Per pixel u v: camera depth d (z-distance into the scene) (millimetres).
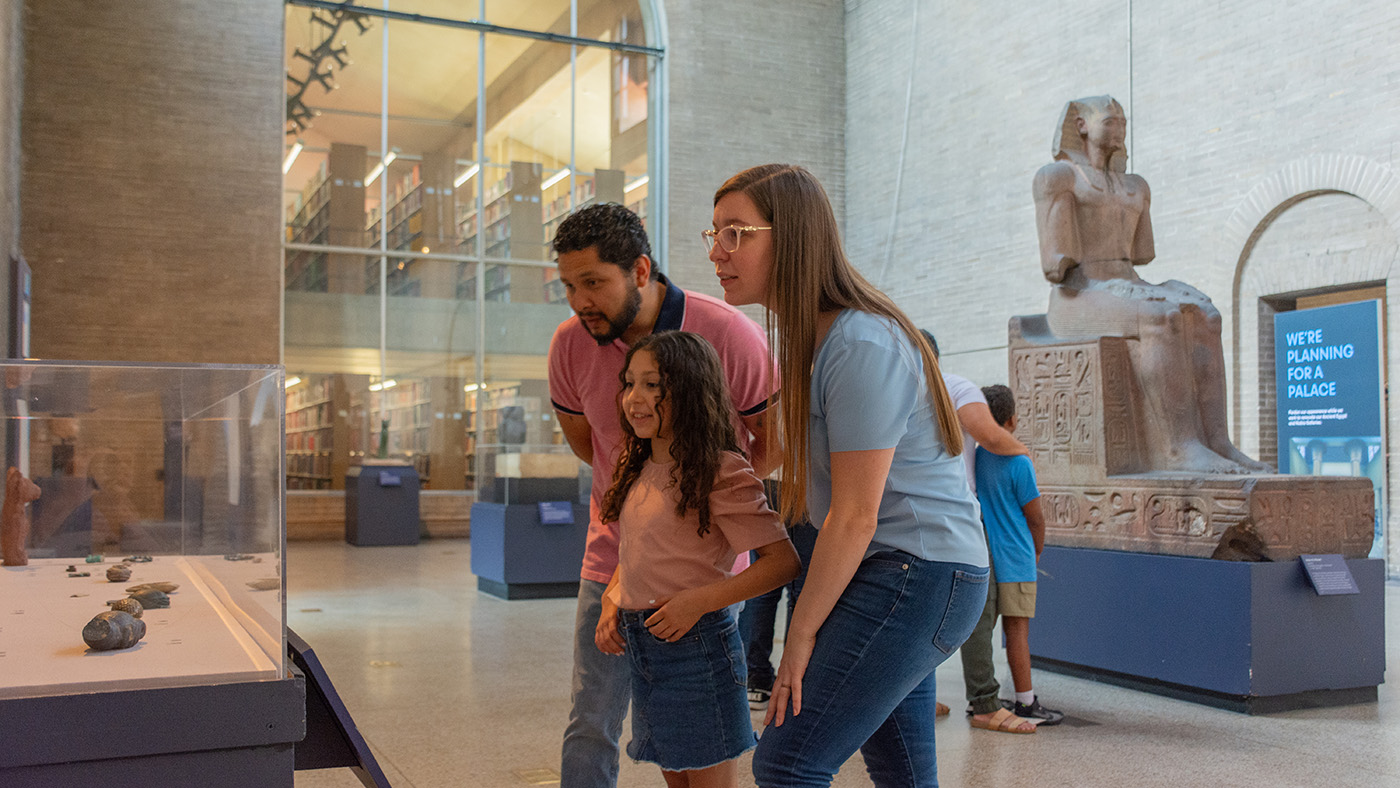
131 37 13227
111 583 1834
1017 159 14273
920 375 1947
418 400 16422
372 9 16000
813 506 2029
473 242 16688
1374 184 10039
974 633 4668
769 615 5074
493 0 16562
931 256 15805
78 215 12930
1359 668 5113
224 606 1808
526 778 3984
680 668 2207
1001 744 4371
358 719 4914
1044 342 6312
